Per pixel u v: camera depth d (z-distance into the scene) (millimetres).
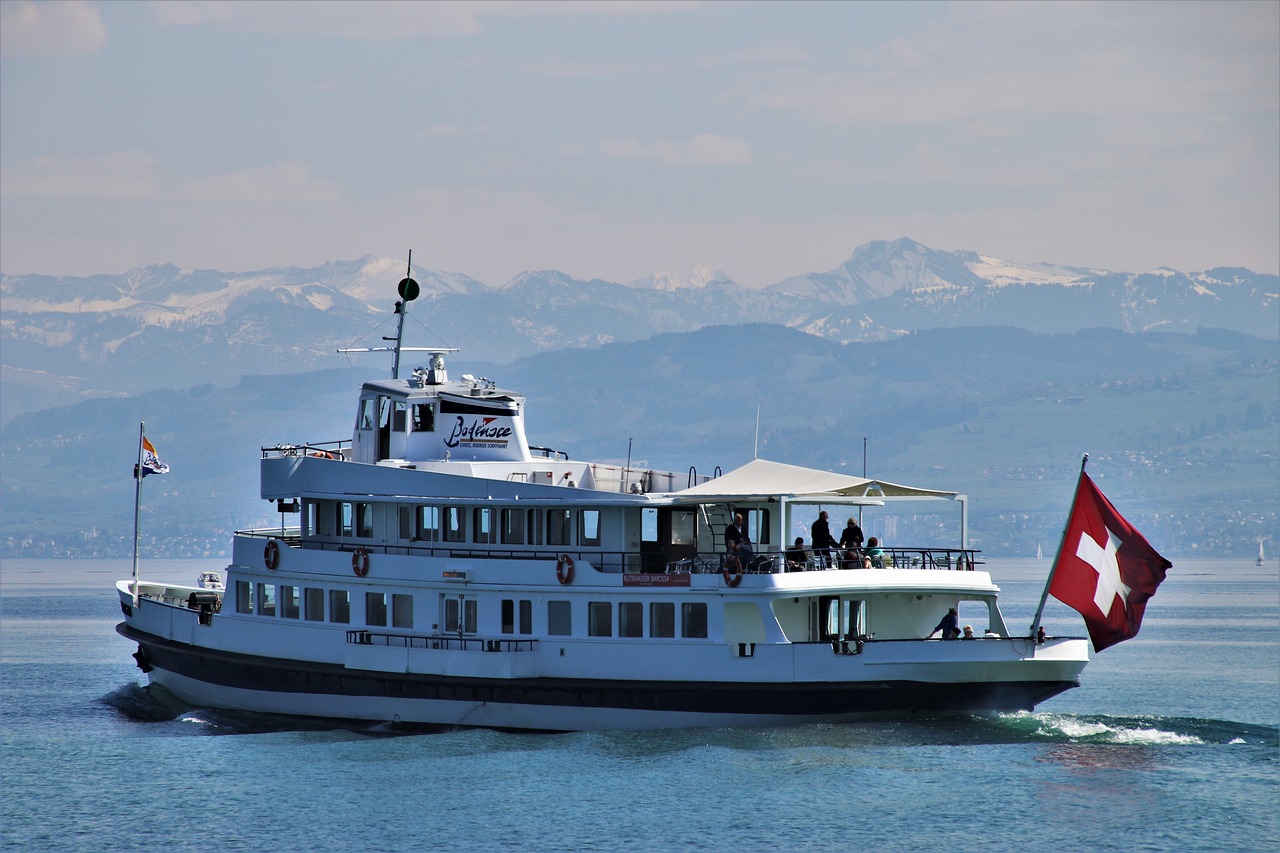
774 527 148125
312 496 158500
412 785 136625
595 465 161125
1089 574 143375
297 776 141000
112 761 152375
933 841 123875
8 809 135625
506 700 145375
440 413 160875
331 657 154625
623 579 140250
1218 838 125500
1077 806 132750
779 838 123688
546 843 122625
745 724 139125
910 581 139250
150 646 176750
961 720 148750
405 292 168125
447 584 147000
